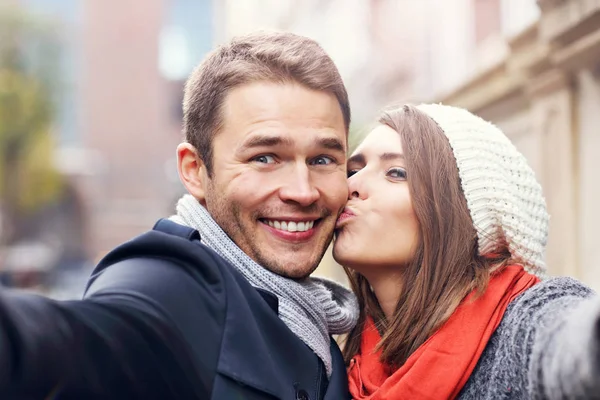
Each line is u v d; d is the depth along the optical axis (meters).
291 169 1.78
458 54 9.37
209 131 1.82
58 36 24.38
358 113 12.98
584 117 4.64
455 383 1.71
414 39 11.48
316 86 1.79
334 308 1.90
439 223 1.91
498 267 1.87
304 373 1.71
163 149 39.62
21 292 1.21
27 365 1.09
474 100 6.59
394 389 1.74
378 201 1.98
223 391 1.50
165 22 40.16
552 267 5.00
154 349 1.40
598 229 4.46
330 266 10.39
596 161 4.52
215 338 1.54
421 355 1.76
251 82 1.78
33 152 24.41
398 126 2.01
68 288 21.30
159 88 39.91
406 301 1.93
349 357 2.14
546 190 5.12
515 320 1.66
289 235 1.80
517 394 1.59
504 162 1.97
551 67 4.83
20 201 24.80
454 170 1.95
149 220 38.38
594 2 3.82
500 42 7.69
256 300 1.68
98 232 37.19
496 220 1.94
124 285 1.46
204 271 1.60
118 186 38.84
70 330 1.21
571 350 1.20
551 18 4.45
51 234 35.38
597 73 4.42
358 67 14.95
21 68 23.78
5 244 24.81
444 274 1.88
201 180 1.88
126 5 39.78
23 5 24.14
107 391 1.29
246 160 1.77
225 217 1.81
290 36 1.87
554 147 5.00
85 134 39.00
